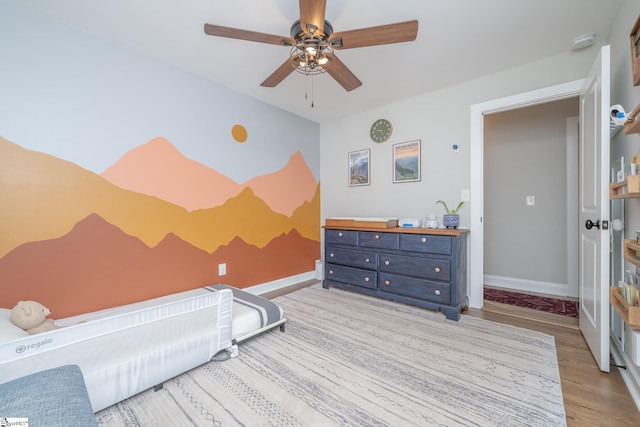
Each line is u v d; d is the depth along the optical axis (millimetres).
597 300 1609
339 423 1171
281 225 3336
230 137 2773
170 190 2328
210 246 2615
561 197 3053
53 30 1752
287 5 1648
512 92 2367
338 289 3201
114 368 1257
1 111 1584
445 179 2756
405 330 2080
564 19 1768
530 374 1506
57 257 1777
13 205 1628
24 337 1138
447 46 2057
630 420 1170
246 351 1785
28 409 691
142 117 2160
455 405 1274
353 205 3553
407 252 2512
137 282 2137
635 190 1137
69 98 1815
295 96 2975
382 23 1798
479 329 2090
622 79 1625
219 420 1193
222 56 2209
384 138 3197
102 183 1963
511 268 3344
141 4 1634
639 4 1398
